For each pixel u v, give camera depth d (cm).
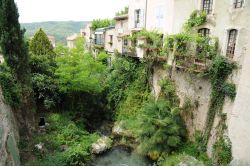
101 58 2634
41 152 1520
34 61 2131
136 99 2080
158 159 1552
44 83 2103
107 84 2369
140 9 2220
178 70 1764
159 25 2039
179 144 1620
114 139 1969
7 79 1573
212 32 1562
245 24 1291
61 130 1870
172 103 1783
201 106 1589
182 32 1720
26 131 1619
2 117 1141
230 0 1396
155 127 1595
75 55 2128
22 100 1644
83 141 1802
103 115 2355
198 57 1542
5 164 1005
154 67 2017
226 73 1400
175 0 1831
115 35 2781
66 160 1466
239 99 1261
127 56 2228
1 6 1530
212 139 1466
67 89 2166
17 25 1599
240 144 1230
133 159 1681
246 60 1230
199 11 1636
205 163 1427
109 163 1638
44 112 2150
